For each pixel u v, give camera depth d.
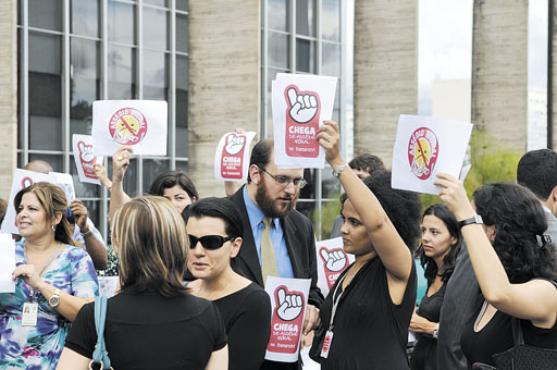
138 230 4.65
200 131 24.70
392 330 5.82
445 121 5.50
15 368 6.79
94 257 8.99
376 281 5.89
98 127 8.49
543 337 5.15
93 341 4.58
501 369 5.24
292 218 7.23
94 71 27.53
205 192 24.59
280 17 33.91
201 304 4.77
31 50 25.77
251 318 5.68
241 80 24.38
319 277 8.33
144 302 4.64
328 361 5.96
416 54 27.55
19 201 7.16
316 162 6.11
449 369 6.53
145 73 29.08
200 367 4.68
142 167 28.83
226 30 24.44
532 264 5.24
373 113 28.11
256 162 6.79
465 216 5.20
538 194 6.87
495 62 29.20
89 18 27.31
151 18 29.25
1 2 22.30
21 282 6.80
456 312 6.48
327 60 36.38
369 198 5.66
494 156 30.33
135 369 4.55
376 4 27.92
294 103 6.11
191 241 5.66
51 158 26.41
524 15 28.81
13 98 22.42
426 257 8.42
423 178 5.58
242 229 5.77
